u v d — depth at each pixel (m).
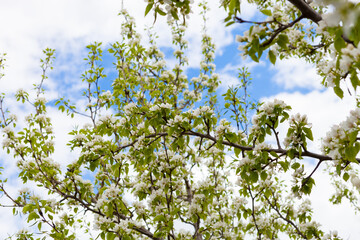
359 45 1.44
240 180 4.39
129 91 6.15
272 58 1.99
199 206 4.76
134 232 5.06
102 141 4.32
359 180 2.50
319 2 1.34
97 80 6.36
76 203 4.61
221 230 5.89
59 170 4.81
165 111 3.79
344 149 2.22
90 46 6.43
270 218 5.80
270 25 1.97
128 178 5.57
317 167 2.93
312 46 4.20
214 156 6.03
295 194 3.13
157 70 7.55
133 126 4.44
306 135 2.85
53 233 3.87
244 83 5.51
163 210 4.58
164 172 4.72
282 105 3.05
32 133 4.68
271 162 3.19
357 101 3.47
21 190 4.47
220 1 2.04
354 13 1.27
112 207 3.93
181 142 3.71
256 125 3.24
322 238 4.91
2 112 5.27
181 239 5.03
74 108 6.04
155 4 1.93
